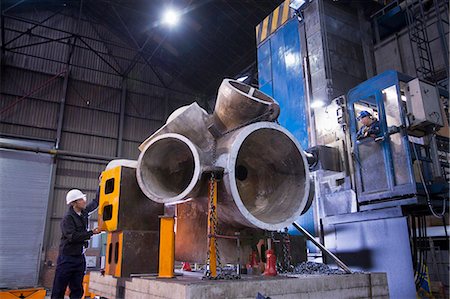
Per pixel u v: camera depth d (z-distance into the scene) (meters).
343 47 7.04
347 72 6.88
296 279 2.61
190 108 3.07
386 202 4.45
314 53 6.87
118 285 3.07
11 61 13.48
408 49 7.35
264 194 3.21
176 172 3.27
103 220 3.47
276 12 8.23
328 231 5.13
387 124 4.60
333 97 6.40
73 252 3.53
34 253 12.36
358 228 4.65
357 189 4.86
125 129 15.16
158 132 3.16
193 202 3.22
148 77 16.16
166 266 2.76
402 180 4.29
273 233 3.47
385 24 7.95
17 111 13.29
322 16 6.95
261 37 8.59
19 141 13.02
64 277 3.47
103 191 3.56
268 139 3.04
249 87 3.19
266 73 8.21
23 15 13.97
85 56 14.91
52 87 14.00
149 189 2.91
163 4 12.56
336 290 2.81
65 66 14.39
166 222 2.85
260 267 3.11
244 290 2.33
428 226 4.95
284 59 7.70
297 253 4.11
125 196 3.29
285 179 3.16
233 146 2.70
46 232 12.71
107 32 15.54
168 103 16.34
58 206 13.31
